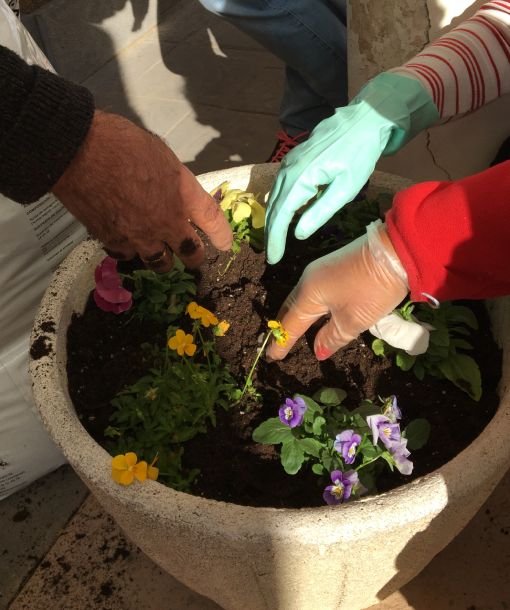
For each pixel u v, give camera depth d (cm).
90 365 118
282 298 132
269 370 121
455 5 132
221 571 94
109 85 304
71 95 83
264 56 313
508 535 142
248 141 263
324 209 110
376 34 145
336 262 103
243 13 178
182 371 114
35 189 86
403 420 111
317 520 82
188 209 100
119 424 112
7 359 140
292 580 94
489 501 147
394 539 87
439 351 111
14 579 148
